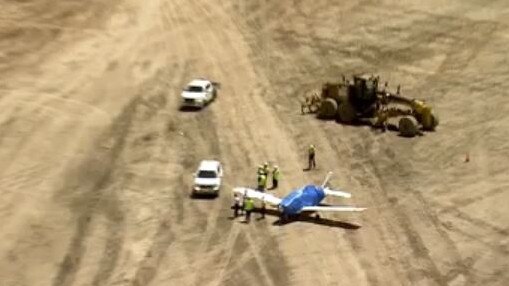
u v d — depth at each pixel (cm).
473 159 17688
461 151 18162
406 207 15500
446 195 15988
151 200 15912
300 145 18888
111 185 16600
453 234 14412
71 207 15600
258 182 16412
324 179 16912
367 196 16012
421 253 13788
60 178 16925
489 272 13138
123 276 13125
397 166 17512
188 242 14238
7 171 17250
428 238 14288
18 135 19288
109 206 15650
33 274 13212
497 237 14275
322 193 15488
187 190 16388
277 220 15100
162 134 19575
